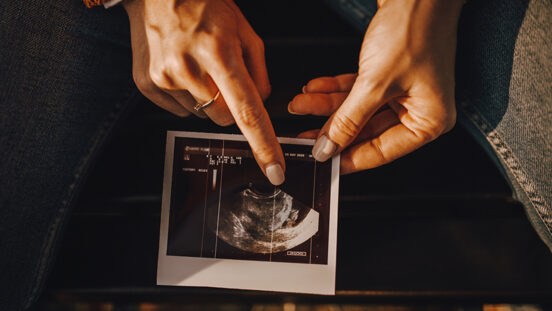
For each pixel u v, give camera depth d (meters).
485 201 0.72
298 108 0.66
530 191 0.58
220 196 0.63
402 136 0.58
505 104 0.56
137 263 0.70
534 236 0.70
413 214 0.72
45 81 0.58
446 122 0.55
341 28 0.77
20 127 0.58
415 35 0.49
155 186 0.73
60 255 0.70
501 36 0.55
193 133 0.63
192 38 0.51
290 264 0.63
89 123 0.64
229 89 0.51
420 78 0.51
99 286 0.69
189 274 0.64
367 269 0.70
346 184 0.72
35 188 0.61
